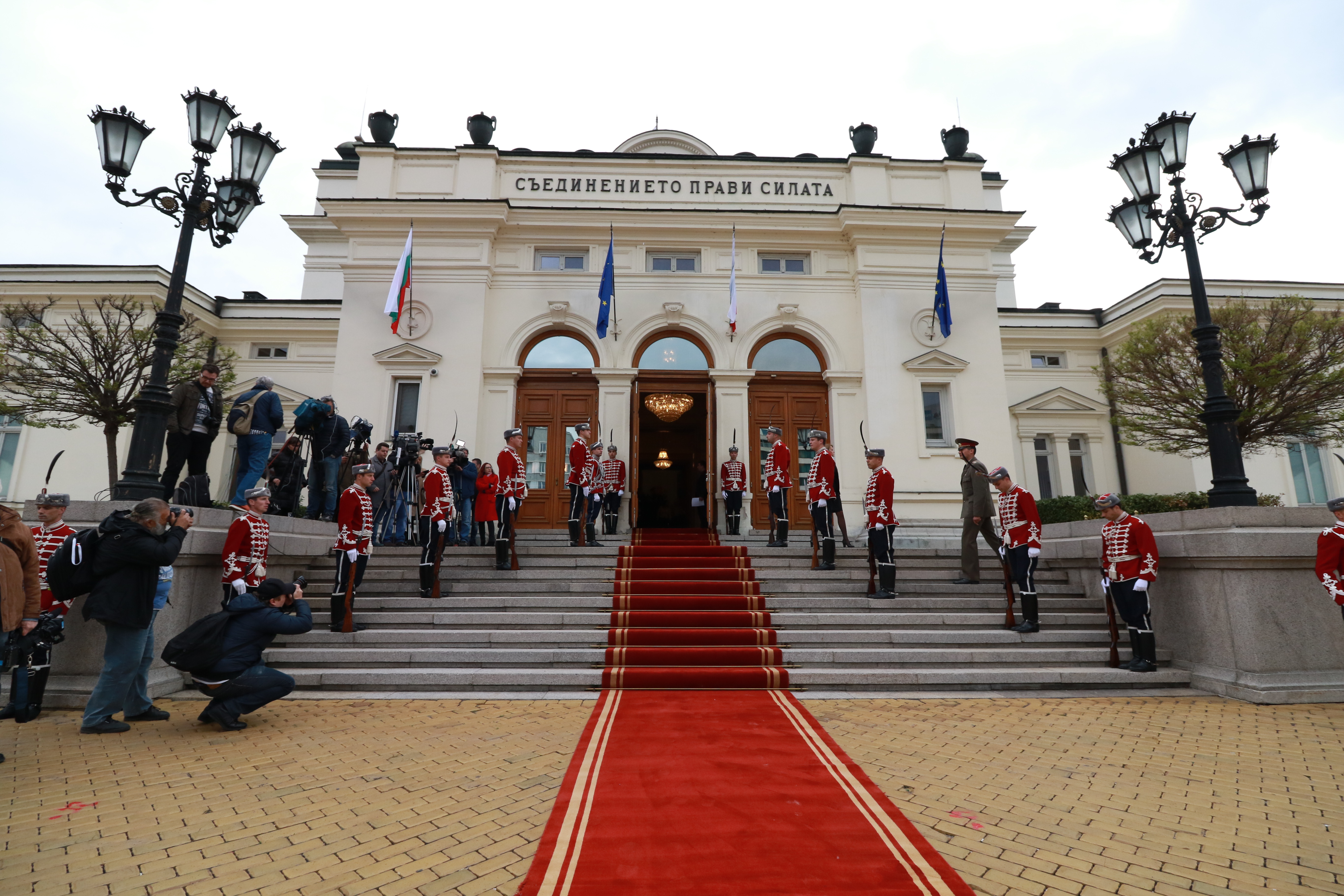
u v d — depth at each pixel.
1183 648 7.13
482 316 13.52
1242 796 3.95
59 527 5.97
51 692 5.92
